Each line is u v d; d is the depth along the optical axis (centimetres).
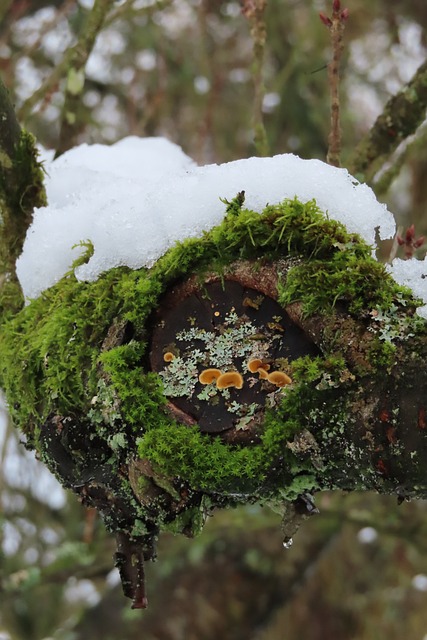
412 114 126
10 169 114
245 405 101
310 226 100
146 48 227
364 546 211
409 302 98
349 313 99
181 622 191
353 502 188
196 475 100
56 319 106
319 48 228
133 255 104
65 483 106
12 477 212
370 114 240
